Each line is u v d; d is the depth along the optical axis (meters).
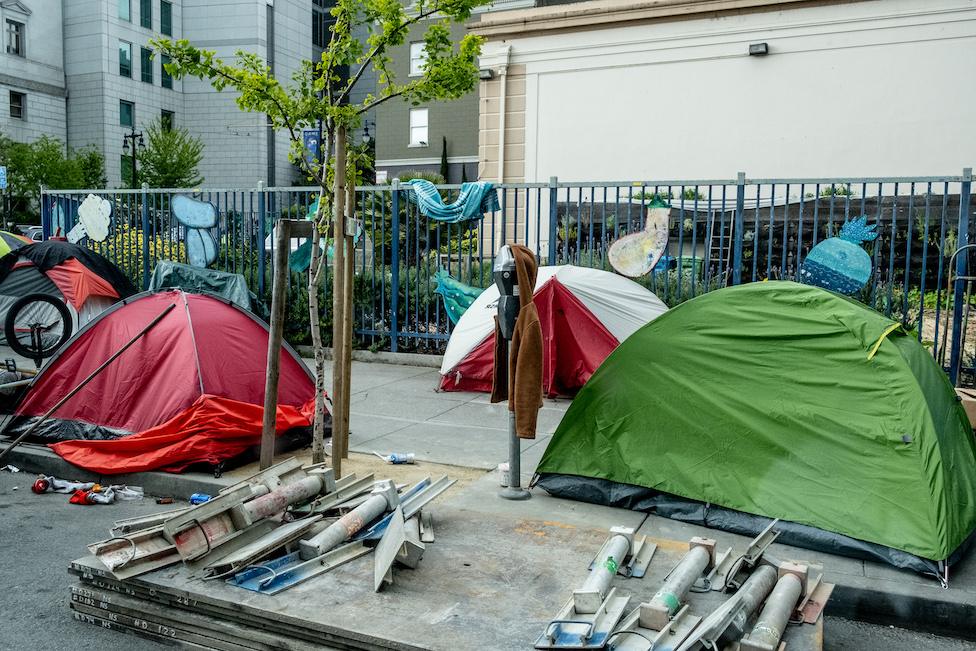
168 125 47.62
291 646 3.56
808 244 12.65
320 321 11.55
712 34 16.59
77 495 5.91
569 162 17.98
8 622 4.06
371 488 5.18
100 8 44.75
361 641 3.43
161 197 12.57
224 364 6.54
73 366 6.93
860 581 4.25
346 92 6.18
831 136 15.88
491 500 5.53
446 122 35.66
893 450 4.61
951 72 15.02
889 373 4.69
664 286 9.73
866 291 9.38
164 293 6.96
